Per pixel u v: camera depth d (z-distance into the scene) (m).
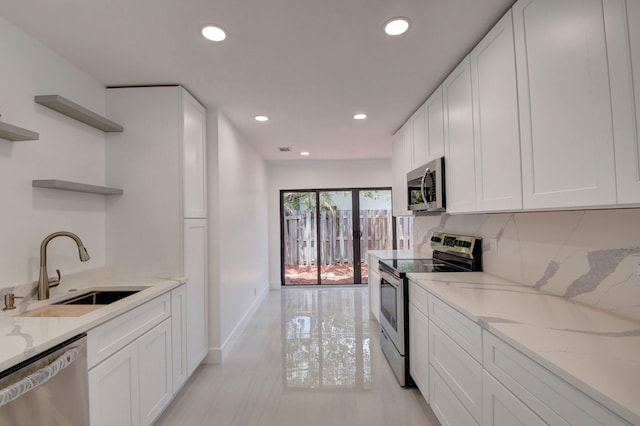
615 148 0.94
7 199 1.55
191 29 1.63
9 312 1.50
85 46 1.78
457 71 2.02
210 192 2.79
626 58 0.90
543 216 1.68
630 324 1.16
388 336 2.69
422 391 2.02
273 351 3.00
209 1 1.42
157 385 1.89
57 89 1.86
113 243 2.28
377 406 2.10
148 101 2.30
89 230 2.12
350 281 5.82
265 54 1.90
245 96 2.55
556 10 1.17
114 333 1.50
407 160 3.19
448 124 2.17
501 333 1.11
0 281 1.51
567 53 1.12
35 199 1.70
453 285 1.87
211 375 2.54
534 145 1.30
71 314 1.56
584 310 1.34
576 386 0.79
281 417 1.99
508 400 1.10
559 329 1.12
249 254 4.05
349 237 5.81
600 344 0.99
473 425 1.36
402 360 2.32
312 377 2.50
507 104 1.48
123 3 1.42
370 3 1.46
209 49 1.83
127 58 1.92
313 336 3.39
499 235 2.10
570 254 1.50
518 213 1.89
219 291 2.77
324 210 5.82
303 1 1.43
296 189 5.71
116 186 2.28
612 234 1.29
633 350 0.95
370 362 2.76
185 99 2.35
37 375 1.02
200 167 2.63
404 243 5.75
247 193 3.97
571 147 1.10
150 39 1.72
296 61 1.99
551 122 1.20
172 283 2.10
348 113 2.99
